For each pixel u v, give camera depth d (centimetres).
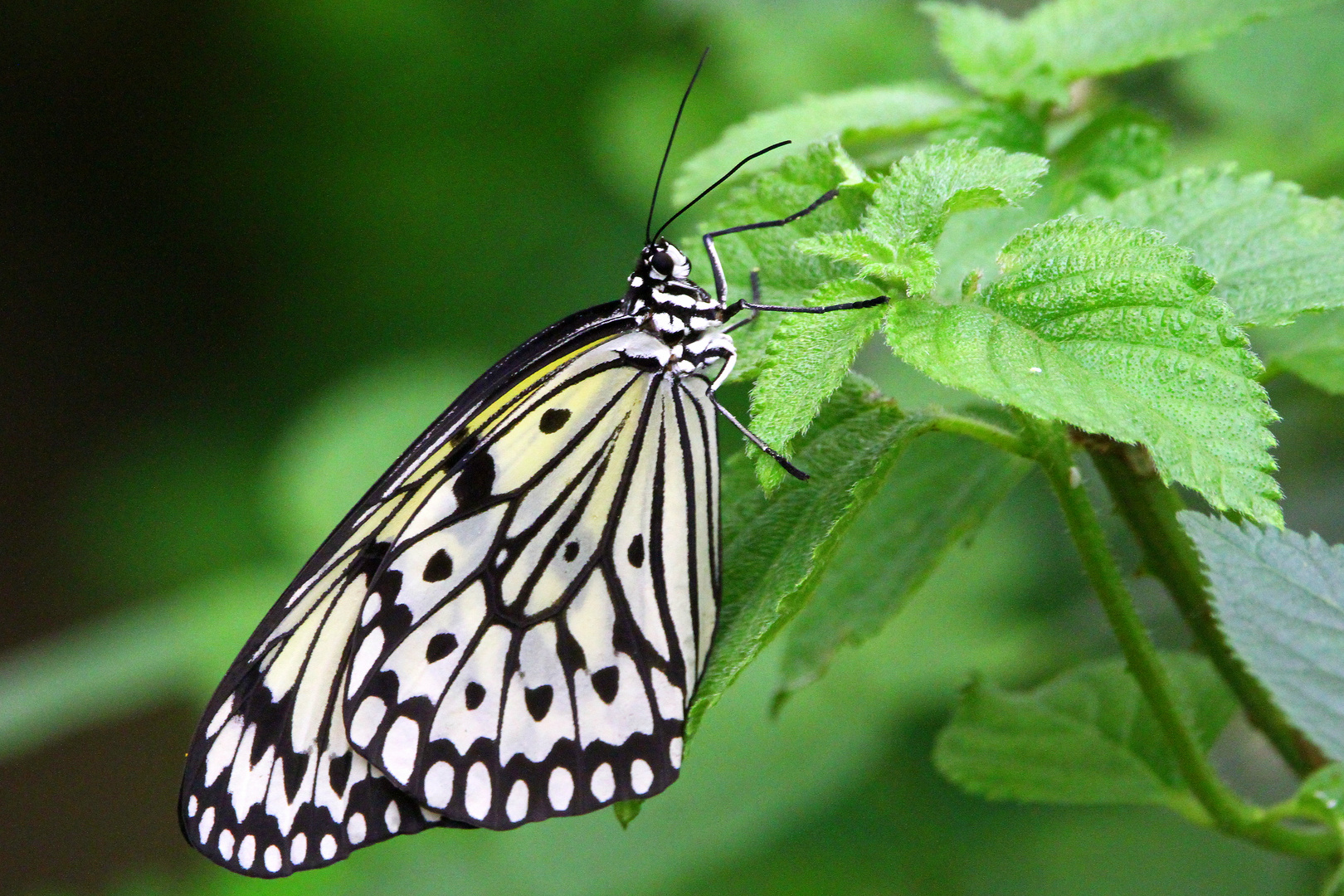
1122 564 75
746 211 69
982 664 75
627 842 74
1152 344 65
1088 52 71
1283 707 65
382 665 69
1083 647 75
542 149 125
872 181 67
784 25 81
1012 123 70
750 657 66
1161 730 69
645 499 68
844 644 70
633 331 69
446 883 75
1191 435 65
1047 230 66
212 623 79
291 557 80
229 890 78
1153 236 66
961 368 65
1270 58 75
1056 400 65
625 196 112
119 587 136
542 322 123
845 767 75
